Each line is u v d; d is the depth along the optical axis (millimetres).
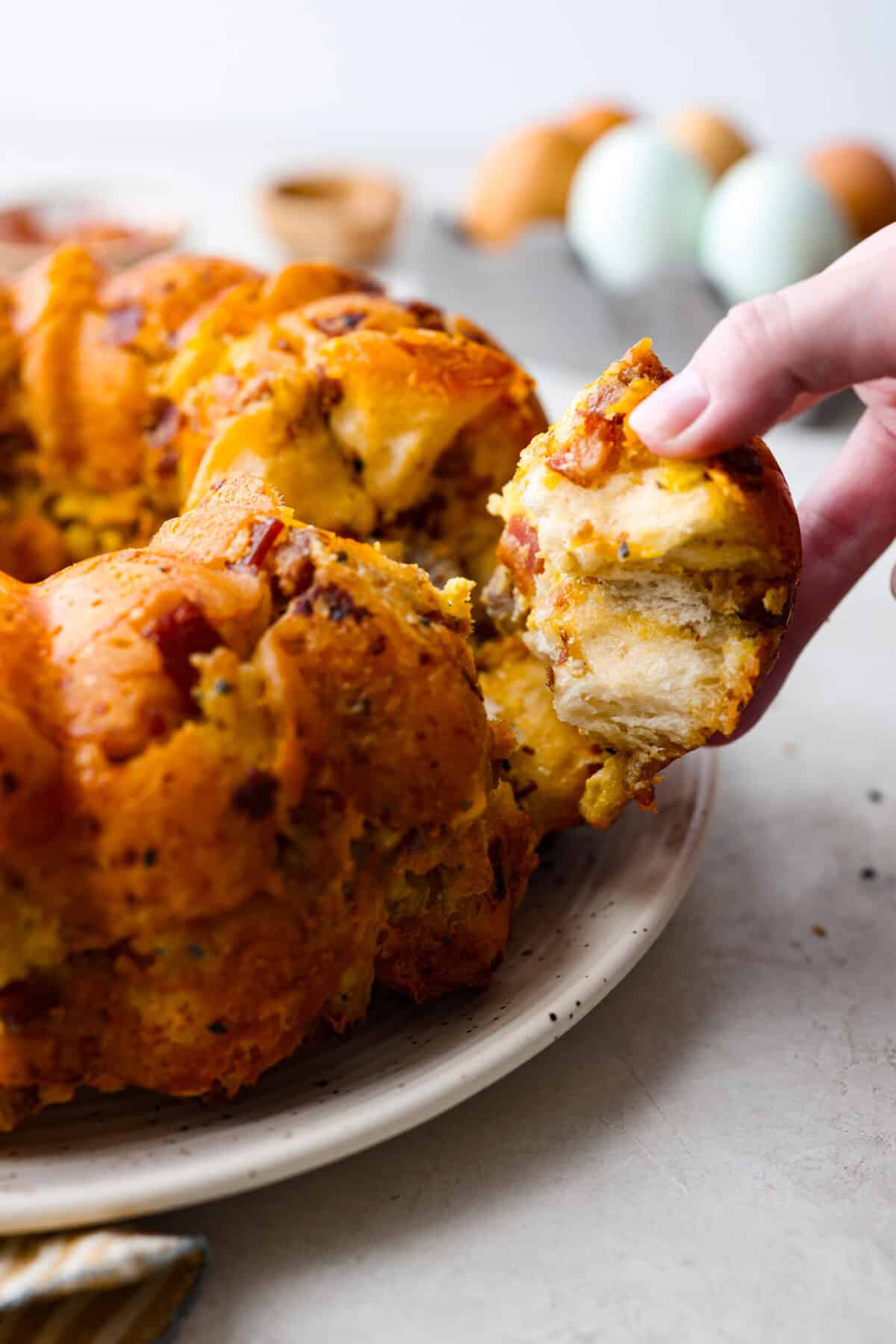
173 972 275
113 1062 280
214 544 292
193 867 270
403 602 291
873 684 413
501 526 350
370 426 337
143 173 771
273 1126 279
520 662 331
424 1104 281
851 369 289
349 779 281
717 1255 283
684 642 302
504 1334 272
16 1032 272
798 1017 321
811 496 361
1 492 369
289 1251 280
